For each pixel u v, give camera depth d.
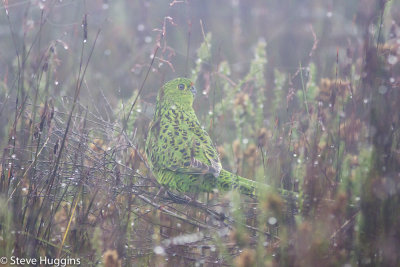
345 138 7.59
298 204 6.41
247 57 15.01
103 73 13.26
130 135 8.91
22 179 7.24
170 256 6.95
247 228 6.94
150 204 7.66
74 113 8.91
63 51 11.30
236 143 9.59
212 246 6.87
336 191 6.79
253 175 8.42
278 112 9.52
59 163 7.45
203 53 9.65
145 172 8.75
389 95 6.70
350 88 8.05
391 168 6.47
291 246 6.20
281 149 7.58
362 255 6.22
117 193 7.51
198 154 8.12
